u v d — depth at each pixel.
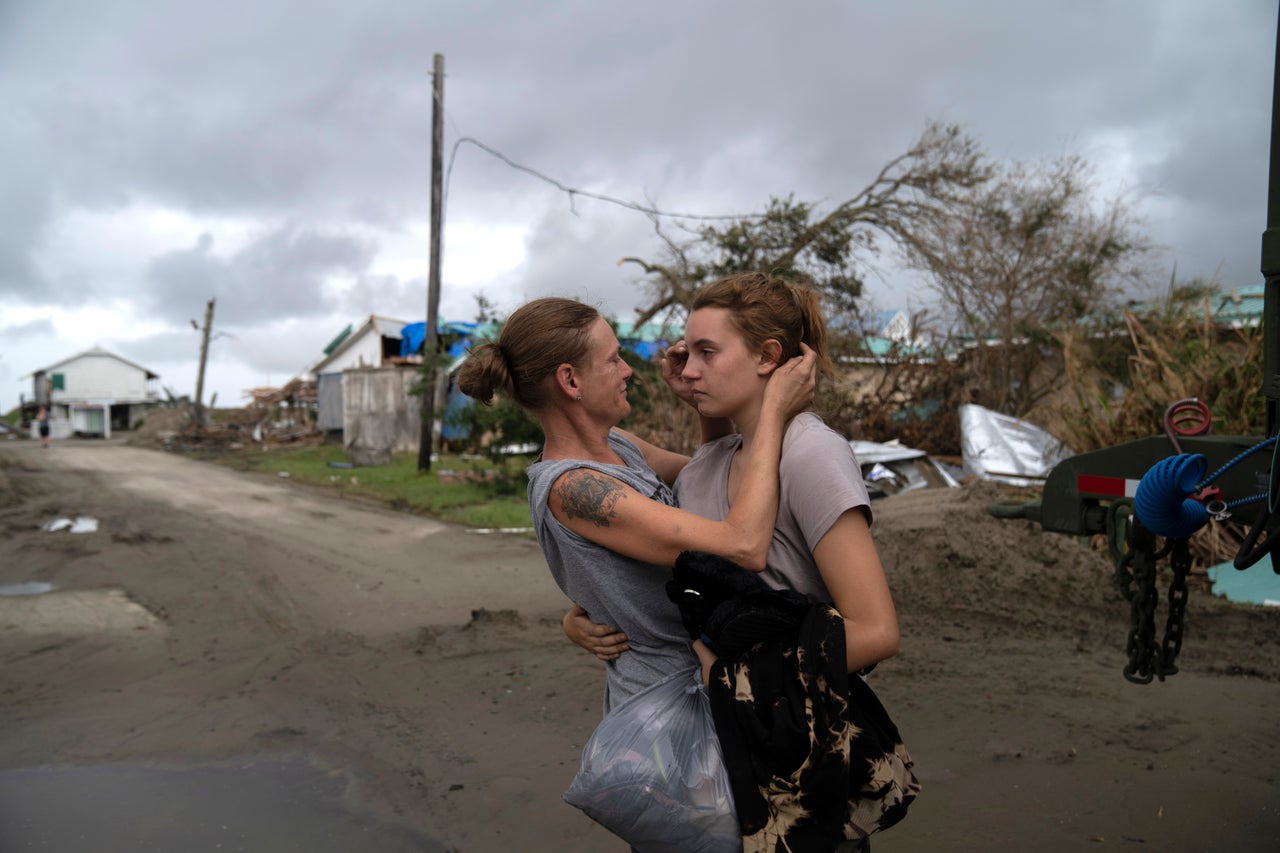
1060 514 3.30
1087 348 11.91
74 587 7.77
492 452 14.30
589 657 5.34
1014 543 6.32
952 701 4.34
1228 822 3.09
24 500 14.65
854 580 1.63
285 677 5.19
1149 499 2.34
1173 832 3.04
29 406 65.31
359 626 6.39
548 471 1.82
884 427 14.97
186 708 4.69
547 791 3.56
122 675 5.32
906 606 5.99
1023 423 11.47
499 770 3.79
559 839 3.17
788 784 1.57
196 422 38.34
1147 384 7.35
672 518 1.69
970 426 11.45
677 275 17.94
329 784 3.70
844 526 1.65
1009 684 4.56
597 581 1.79
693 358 1.89
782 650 1.64
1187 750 3.71
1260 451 2.59
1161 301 8.96
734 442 2.01
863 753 1.62
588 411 1.93
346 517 12.33
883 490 11.21
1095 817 3.16
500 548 9.55
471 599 7.18
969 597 5.97
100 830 3.29
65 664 5.55
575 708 4.50
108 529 11.18
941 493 7.57
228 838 3.22
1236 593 5.93
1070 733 3.92
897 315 17.12
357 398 27.52
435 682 4.99
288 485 17.66
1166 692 4.39
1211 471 2.80
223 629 6.37
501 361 1.90
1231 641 5.14
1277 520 2.41
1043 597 5.90
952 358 16.05
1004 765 3.62
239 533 10.80
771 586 1.76
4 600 7.30
